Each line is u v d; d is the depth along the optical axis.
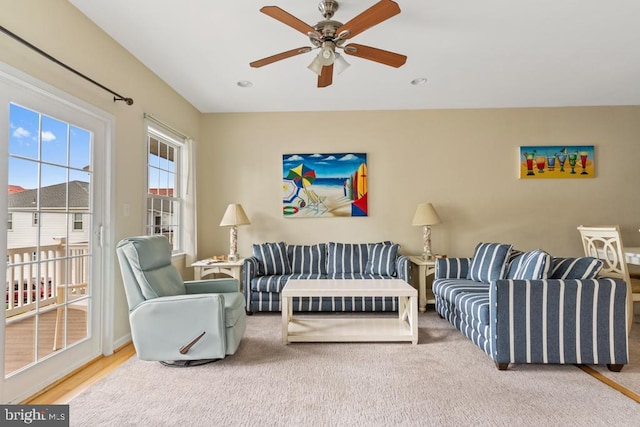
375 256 4.15
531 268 2.57
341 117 4.65
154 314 2.46
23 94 2.07
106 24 2.63
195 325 2.46
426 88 3.93
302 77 3.61
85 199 2.59
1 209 1.92
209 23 2.62
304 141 4.66
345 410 1.90
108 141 2.78
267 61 2.48
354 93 4.07
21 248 2.09
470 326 2.83
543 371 2.40
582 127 4.57
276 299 3.88
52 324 2.30
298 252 4.32
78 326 2.53
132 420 1.81
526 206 4.57
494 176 4.59
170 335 2.46
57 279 2.34
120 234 2.94
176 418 1.83
